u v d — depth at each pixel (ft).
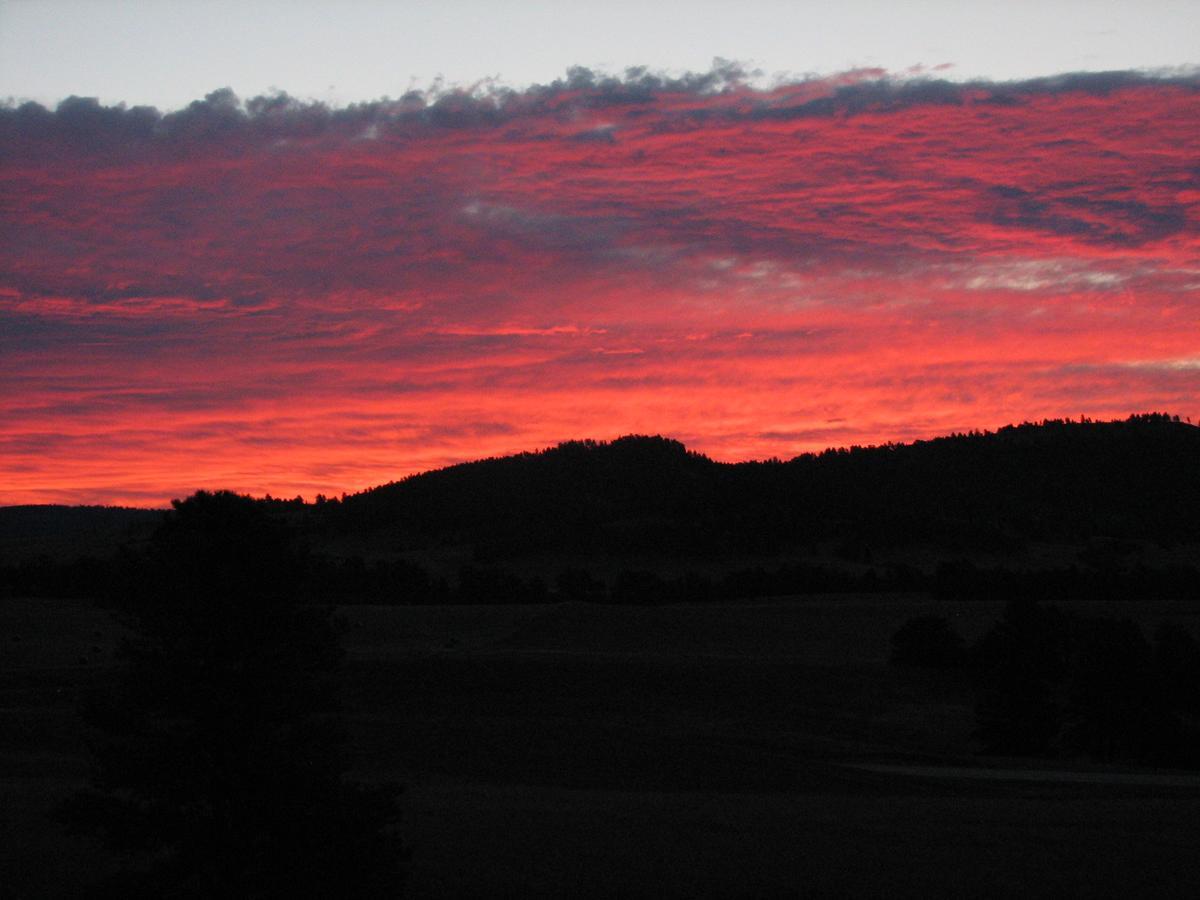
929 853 84.23
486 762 140.77
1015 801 112.98
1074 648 231.09
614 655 259.39
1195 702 216.13
